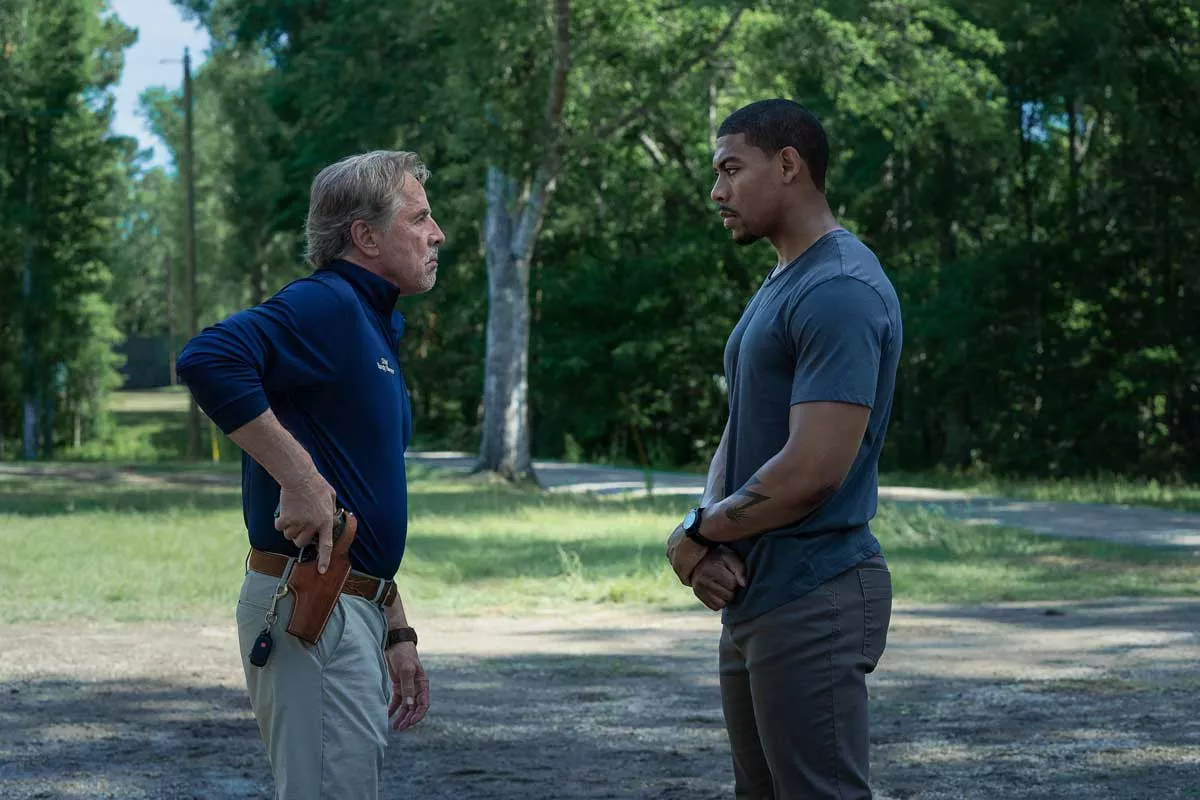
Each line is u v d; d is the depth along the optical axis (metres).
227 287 79.38
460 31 25.33
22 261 52.06
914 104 33.09
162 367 95.81
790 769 3.22
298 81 34.88
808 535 3.21
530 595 12.29
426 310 51.25
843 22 26.45
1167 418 38.53
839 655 3.20
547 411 49.19
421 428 55.91
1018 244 38.22
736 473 3.32
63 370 56.75
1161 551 15.12
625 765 5.84
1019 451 38.19
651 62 25.89
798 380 3.14
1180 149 36.28
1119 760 5.73
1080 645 9.13
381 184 3.26
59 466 34.88
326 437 3.14
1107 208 37.19
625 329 43.72
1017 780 5.44
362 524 3.16
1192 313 36.50
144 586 12.09
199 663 8.41
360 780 3.11
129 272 63.88
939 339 38.31
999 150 34.88
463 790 5.41
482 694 7.48
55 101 49.62
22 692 7.39
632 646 9.38
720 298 43.28
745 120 3.29
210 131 77.12
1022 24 34.31
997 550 15.27
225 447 40.81
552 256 47.50
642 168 43.19
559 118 26.36
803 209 3.28
